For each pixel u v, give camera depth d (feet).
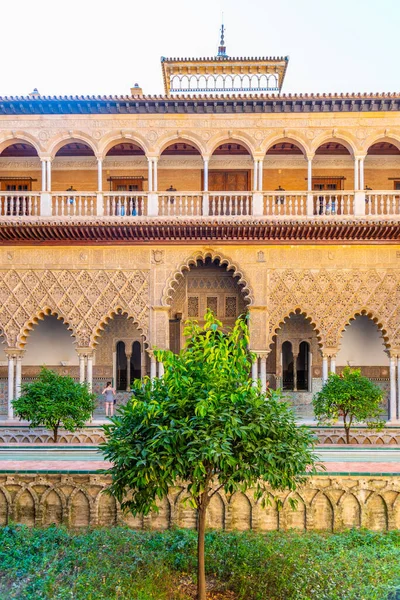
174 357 19.71
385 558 22.21
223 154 57.06
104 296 50.16
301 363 58.39
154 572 21.02
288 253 50.21
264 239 49.90
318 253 50.11
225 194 49.49
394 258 49.83
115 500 26.43
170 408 18.83
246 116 50.06
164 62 62.75
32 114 50.19
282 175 57.11
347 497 26.61
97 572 20.71
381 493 26.48
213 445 17.54
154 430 18.80
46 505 26.61
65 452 33.47
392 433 46.16
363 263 49.90
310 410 57.11
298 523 26.48
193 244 50.11
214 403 18.51
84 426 42.52
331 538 24.73
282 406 20.38
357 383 41.11
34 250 50.37
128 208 53.21
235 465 18.71
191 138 50.16
